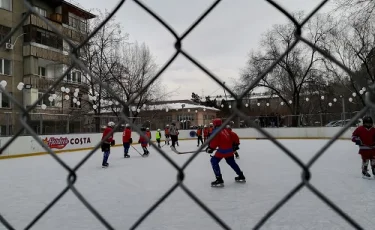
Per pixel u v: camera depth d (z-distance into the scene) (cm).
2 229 283
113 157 1271
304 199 474
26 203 501
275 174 719
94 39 2077
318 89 2700
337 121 2138
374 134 632
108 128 941
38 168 948
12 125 1309
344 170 757
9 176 791
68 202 498
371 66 1562
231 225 360
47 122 1480
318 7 71
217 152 599
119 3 85
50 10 2408
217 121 588
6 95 97
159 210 432
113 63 2208
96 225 378
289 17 74
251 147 1612
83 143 1662
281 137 2425
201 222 376
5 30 2123
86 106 2408
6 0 2142
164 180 682
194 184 621
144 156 1287
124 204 475
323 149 73
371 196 479
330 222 362
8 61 2142
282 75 2795
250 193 523
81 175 787
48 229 367
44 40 2236
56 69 2317
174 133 1538
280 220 374
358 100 2228
